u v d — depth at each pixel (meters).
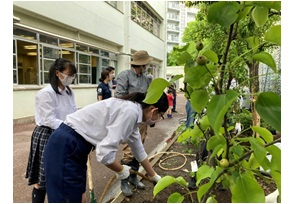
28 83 7.19
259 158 0.81
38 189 2.05
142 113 1.67
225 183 1.04
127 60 12.70
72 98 2.30
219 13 0.76
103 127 1.60
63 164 1.54
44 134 2.00
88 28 9.25
